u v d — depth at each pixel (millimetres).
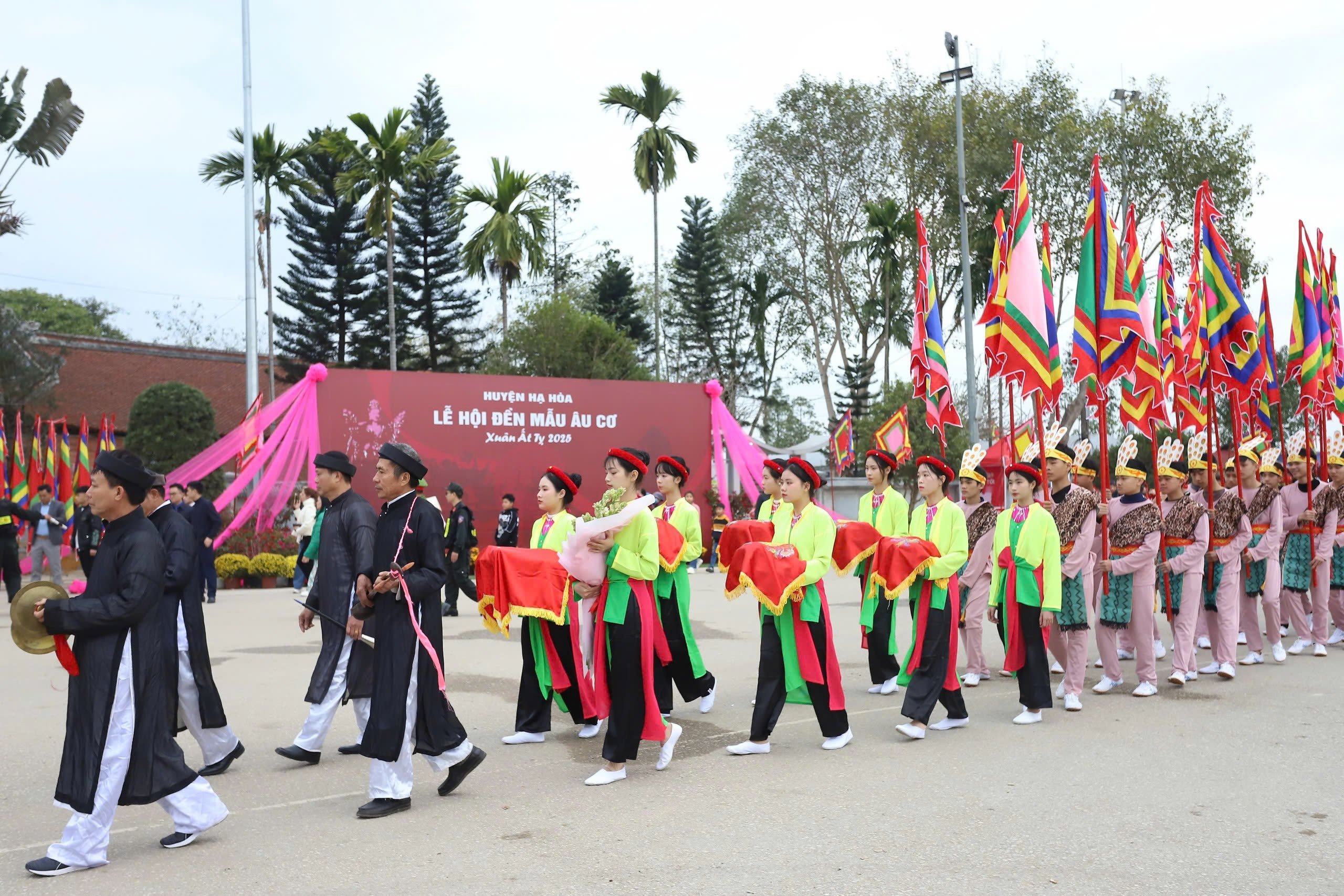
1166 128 33688
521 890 4562
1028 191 10820
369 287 38344
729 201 43281
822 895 4461
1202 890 4500
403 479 5969
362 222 38312
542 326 37688
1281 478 11844
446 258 39594
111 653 4941
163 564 5090
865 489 34031
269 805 5969
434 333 39625
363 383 21406
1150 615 9188
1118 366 10695
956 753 7082
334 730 7969
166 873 4816
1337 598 12094
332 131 35562
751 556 6953
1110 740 7426
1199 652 11570
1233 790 6047
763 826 5449
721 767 6770
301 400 20500
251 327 23266
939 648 7648
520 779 6535
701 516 24109
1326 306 14820
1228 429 28703
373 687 5742
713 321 45062
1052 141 34062
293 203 37750
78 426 31734
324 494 7250
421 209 39156
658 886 4602
